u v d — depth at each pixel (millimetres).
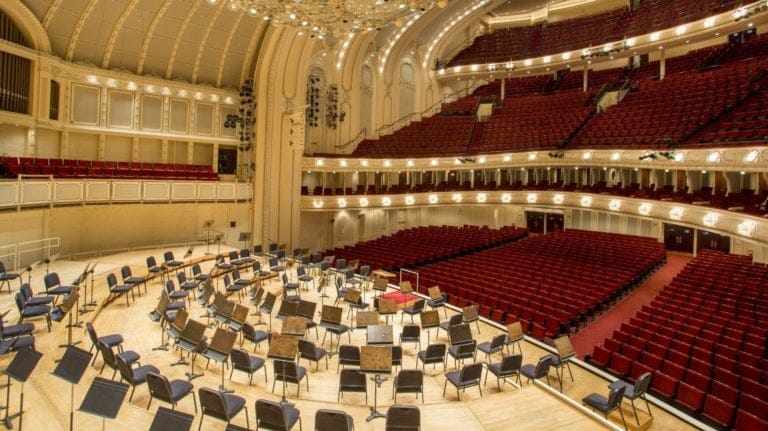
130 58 19719
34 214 15438
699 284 13570
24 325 8625
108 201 17547
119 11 18062
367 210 27844
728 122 18984
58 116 17859
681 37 24359
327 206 24688
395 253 21750
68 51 17938
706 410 7969
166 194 19406
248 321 11508
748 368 8461
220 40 21375
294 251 19281
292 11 9406
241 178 22891
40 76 16875
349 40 26375
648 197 19984
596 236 22688
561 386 9062
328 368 9227
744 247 19734
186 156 22250
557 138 25438
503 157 25844
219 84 22469
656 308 11961
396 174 29453
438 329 11125
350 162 25781
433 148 27938
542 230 27734
